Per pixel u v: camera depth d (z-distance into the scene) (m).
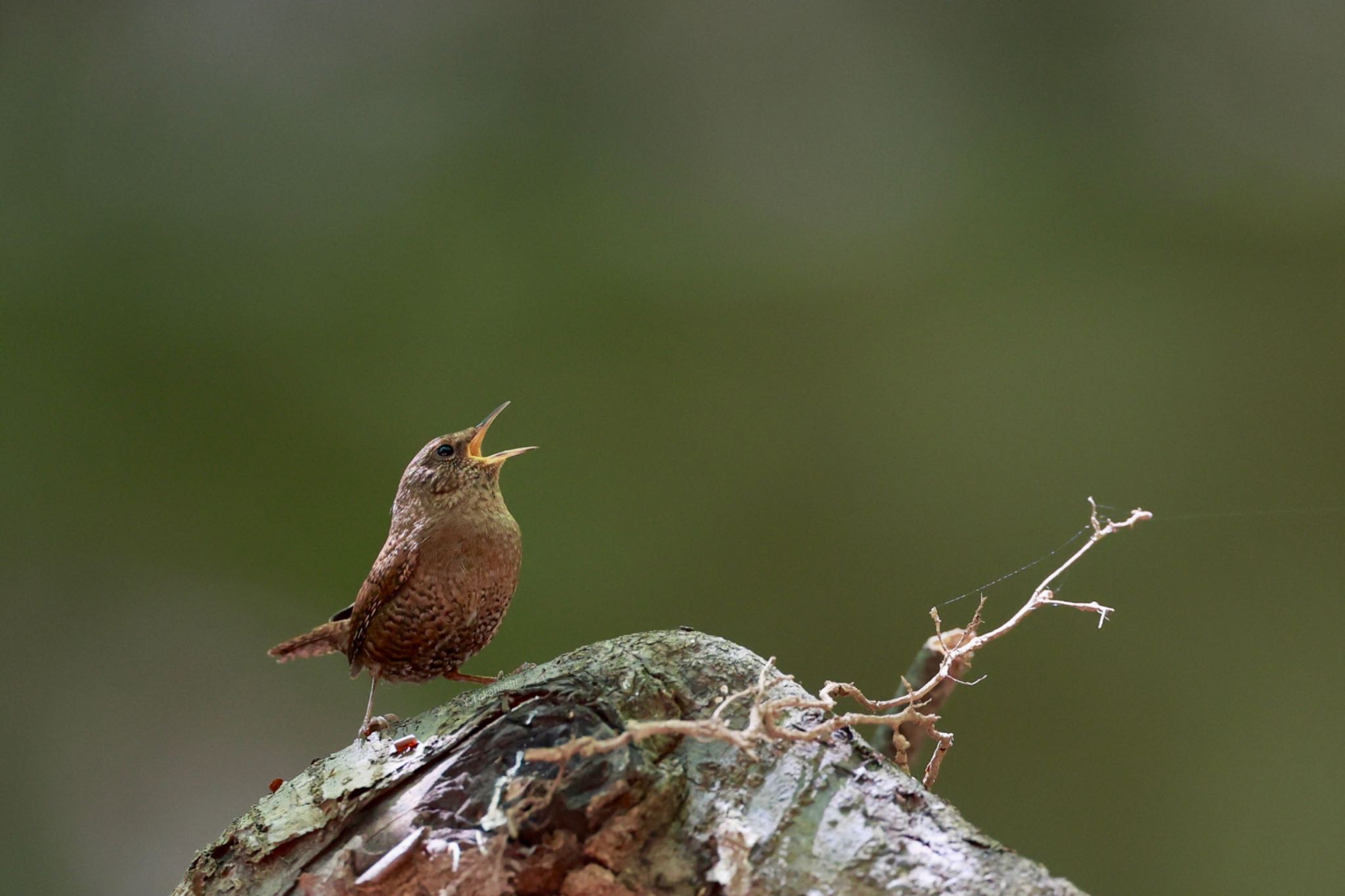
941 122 9.84
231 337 9.74
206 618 9.27
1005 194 9.58
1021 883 2.28
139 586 9.24
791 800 2.50
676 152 10.12
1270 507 8.32
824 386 9.55
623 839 2.43
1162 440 8.66
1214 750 7.81
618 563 9.41
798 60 10.07
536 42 10.20
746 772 2.56
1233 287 8.91
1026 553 8.70
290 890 2.57
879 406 9.37
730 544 9.38
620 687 2.65
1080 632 8.31
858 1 9.97
